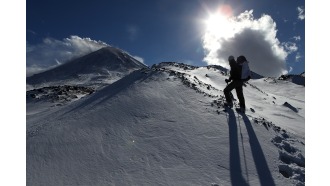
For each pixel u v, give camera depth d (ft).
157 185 23.07
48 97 102.12
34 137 31.89
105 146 28.78
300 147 31.40
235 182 23.70
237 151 28.04
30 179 23.65
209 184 23.27
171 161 26.20
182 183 23.34
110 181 23.57
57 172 24.79
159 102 39.29
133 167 25.31
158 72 53.11
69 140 30.37
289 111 57.26
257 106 54.90
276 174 25.12
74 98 100.68
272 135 32.78
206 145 28.84
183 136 30.37
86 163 26.05
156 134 30.83
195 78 57.88
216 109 37.68
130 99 40.63
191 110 36.91
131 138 30.17
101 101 42.88
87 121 34.91
